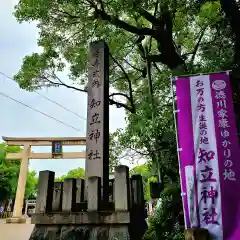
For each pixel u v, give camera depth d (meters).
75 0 10.16
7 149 38.94
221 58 8.70
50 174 8.14
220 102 6.31
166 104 9.49
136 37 14.78
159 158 10.09
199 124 6.18
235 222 5.26
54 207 7.88
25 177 27.88
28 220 33.56
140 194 9.45
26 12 11.30
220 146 5.90
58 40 13.74
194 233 4.80
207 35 12.71
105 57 10.23
